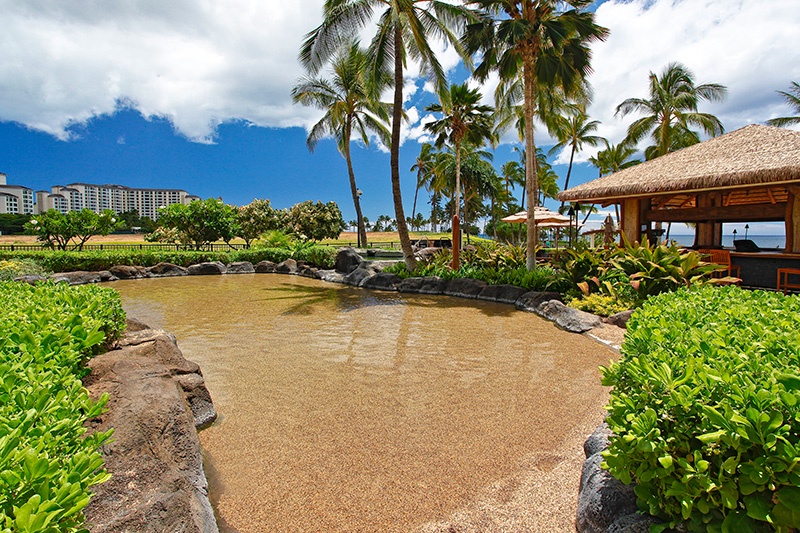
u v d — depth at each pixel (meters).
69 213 18.89
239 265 17.47
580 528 2.01
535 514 2.21
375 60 12.81
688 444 1.50
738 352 1.85
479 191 32.66
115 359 3.08
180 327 6.96
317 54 11.73
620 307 7.37
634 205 10.81
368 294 11.20
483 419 3.38
